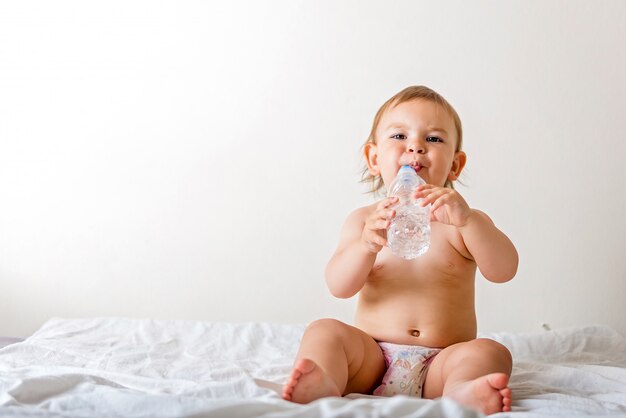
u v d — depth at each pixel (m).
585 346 2.17
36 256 2.82
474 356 1.38
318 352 1.37
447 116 1.75
